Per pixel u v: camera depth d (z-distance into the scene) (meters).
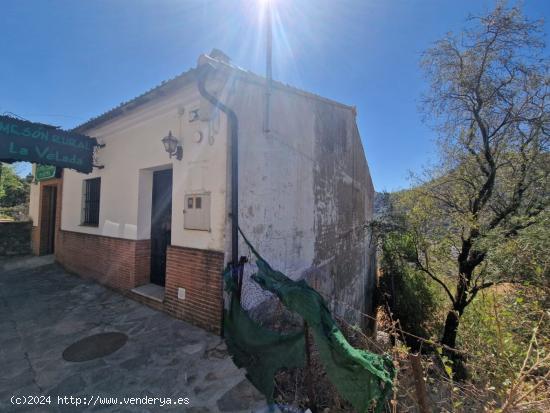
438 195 8.72
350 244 9.00
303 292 2.38
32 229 10.39
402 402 2.47
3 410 2.51
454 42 7.33
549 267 4.14
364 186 11.70
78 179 7.19
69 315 4.64
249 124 4.30
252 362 2.97
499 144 7.48
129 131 5.58
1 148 4.82
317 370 2.82
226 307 3.83
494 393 2.63
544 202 6.79
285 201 5.12
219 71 3.80
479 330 4.19
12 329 4.14
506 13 6.71
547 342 2.98
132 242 5.38
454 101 7.75
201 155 4.21
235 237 3.86
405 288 10.59
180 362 3.20
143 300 4.98
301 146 5.73
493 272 5.49
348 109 8.38
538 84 6.73
